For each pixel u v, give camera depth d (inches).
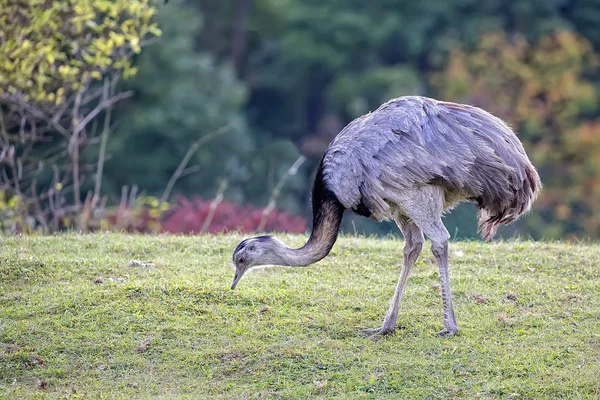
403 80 3248.0
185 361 855.1
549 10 3253.0
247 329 901.8
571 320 912.9
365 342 876.6
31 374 842.2
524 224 2258.9
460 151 850.8
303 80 3641.7
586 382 800.9
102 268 1026.1
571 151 2402.8
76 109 1457.9
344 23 3467.0
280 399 796.6
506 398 786.2
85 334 892.0
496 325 906.1
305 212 2839.6
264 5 3649.1
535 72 2561.5
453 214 1512.1
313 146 3228.3
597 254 1071.0
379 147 852.0
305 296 967.6
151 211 1469.0
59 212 1418.6
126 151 2669.8
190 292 965.2
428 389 800.3
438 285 996.6
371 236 1235.9
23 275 1002.7
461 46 3026.6
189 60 2888.8
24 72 1322.6
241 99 2962.6
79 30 1362.0
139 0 1539.1
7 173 1968.5
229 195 2544.3
